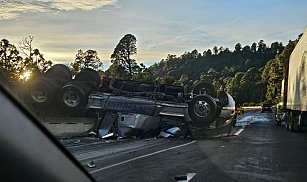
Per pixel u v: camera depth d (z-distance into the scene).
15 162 2.23
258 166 10.09
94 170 8.58
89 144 13.35
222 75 129.00
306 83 18.19
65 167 2.73
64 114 15.20
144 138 16.00
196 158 11.01
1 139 2.18
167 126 16.66
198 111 16.20
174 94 16.97
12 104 2.29
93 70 17.17
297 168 9.93
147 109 15.83
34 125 2.42
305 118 20.94
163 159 10.64
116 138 15.60
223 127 17.73
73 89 15.16
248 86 115.44
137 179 7.89
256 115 50.66
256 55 150.88
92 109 15.61
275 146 14.73
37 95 14.59
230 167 9.77
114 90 16.28
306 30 18.62
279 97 31.78
